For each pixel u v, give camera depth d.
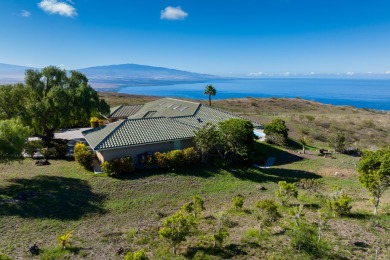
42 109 30.58
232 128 27.34
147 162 26.45
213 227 16.05
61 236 14.47
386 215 16.67
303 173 28.52
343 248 12.60
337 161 33.19
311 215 17.12
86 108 33.56
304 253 12.31
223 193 22.89
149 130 29.34
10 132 21.72
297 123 60.91
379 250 12.37
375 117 83.69
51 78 32.78
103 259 12.90
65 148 30.38
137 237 15.12
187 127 31.45
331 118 72.25
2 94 30.25
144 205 20.20
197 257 12.55
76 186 22.08
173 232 13.07
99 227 16.69
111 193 21.56
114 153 26.22
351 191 22.91
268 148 37.31
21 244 14.32
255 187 24.36
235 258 12.39
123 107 50.53
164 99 50.66
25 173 24.72
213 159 29.64
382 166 15.28
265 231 14.99
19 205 18.27
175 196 21.95
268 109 96.31
